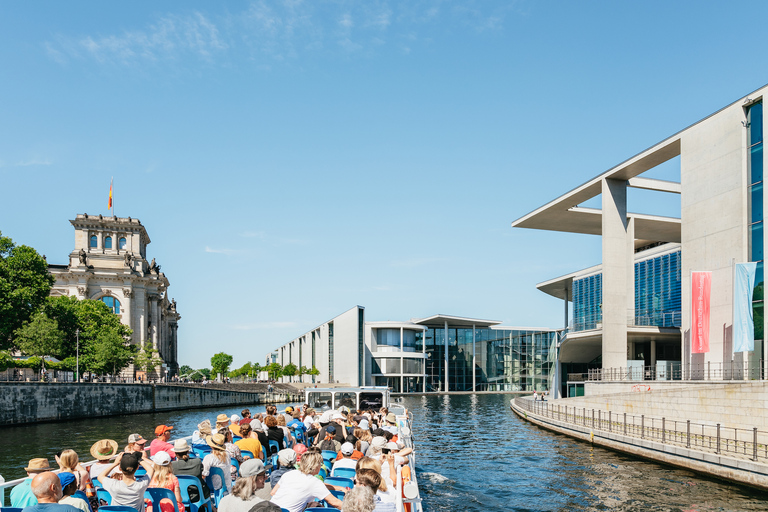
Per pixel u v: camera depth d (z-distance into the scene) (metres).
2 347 66.81
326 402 25.95
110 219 120.31
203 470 9.78
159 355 120.50
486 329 141.25
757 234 36.88
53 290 112.44
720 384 33.44
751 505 19.25
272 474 9.09
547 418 43.97
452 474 25.81
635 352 65.44
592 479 23.91
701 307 40.03
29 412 51.44
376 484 6.46
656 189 54.41
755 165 37.38
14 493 7.53
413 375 133.00
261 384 118.75
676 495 20.75
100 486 9.15
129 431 45.16
